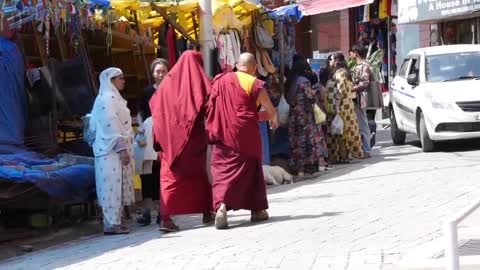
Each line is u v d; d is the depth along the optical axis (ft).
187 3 43.91
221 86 32.89
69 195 35.50
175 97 33.50
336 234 29.50
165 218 33.78
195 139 33.60
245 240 29.81
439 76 59.26
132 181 35.78
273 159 54.90
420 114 58.65
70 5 37.24
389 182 43.50
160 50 46.91
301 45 107.45
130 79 48.32
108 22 41.32
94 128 35.19
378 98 57.36
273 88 50.67
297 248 27.35
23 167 34.63
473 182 41.04
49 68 39.04
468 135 54.85
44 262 29.43
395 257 24.64
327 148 55.57
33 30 42.47
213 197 33.45
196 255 27.63
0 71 37.88
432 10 82.07
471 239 24.94
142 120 38.04
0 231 36.06
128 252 29.68
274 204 38.88
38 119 39.32
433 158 53.78
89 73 41.01
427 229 29.22
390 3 91.45
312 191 42.80
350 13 101.96
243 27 50.70
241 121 32.60
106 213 34.94
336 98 54.44
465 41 84.17
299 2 93.66
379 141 72.69
